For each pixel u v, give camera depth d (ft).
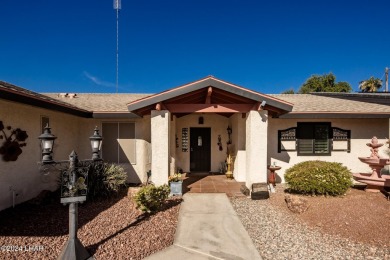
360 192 27.02
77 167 14.10
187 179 35.91
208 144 42.09
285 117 31.78
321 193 25.34
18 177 22.81
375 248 15.69
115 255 14.20
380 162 26.35
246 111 27.63
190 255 14.51
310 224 19.51
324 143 34.32
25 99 20.29
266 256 14.75
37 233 17.03
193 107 27.25
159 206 22.35
